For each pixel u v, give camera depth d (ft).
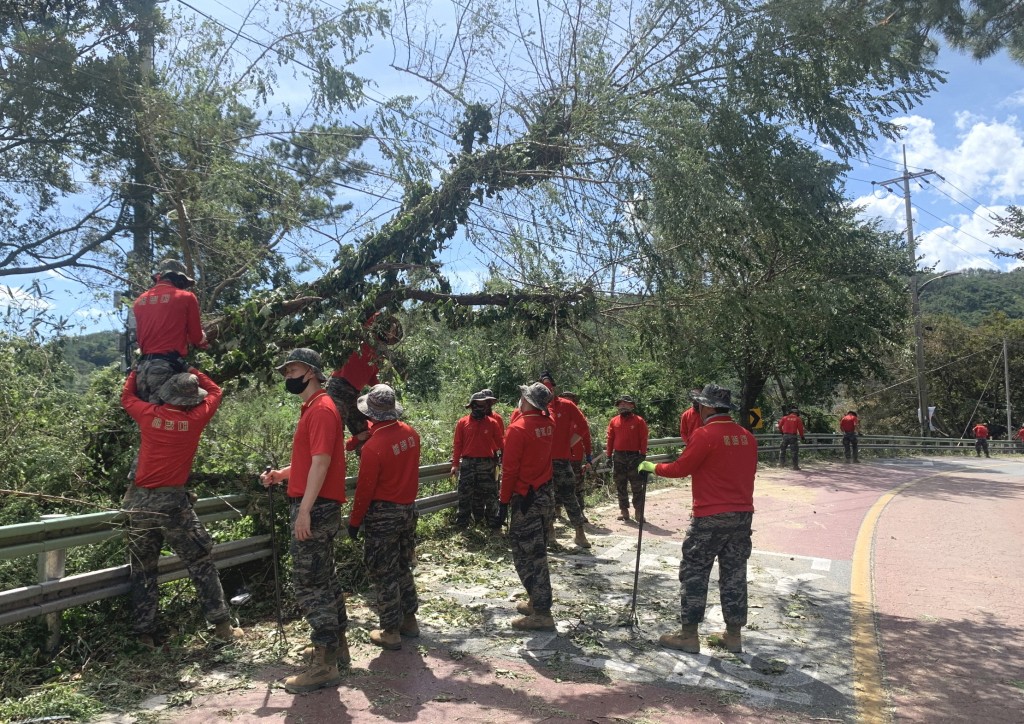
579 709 14.23
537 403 19.07
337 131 27.14
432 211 24.25
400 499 17.51
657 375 60.70
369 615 19.92
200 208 25.49
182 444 16.37
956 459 102.22
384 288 24.02
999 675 16.56
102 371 20.40
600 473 44.52
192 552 16.61
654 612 20.89
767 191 22.53
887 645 18.51
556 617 20.12
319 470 14.85
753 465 18.20
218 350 21.08
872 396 171.32
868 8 23.94
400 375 25.81
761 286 23.81
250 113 27.27
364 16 26.00
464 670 16.20
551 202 23.88
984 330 181.98
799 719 14.08
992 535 34.45
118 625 16.65
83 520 15.28
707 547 17.83
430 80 25.35
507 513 29.48
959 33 25.81
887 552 29.96
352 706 14.14
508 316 25.93
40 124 35.83
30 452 17.83
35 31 35.32
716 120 23.03
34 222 39.52
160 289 17.31
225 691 14.62
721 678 16.08
